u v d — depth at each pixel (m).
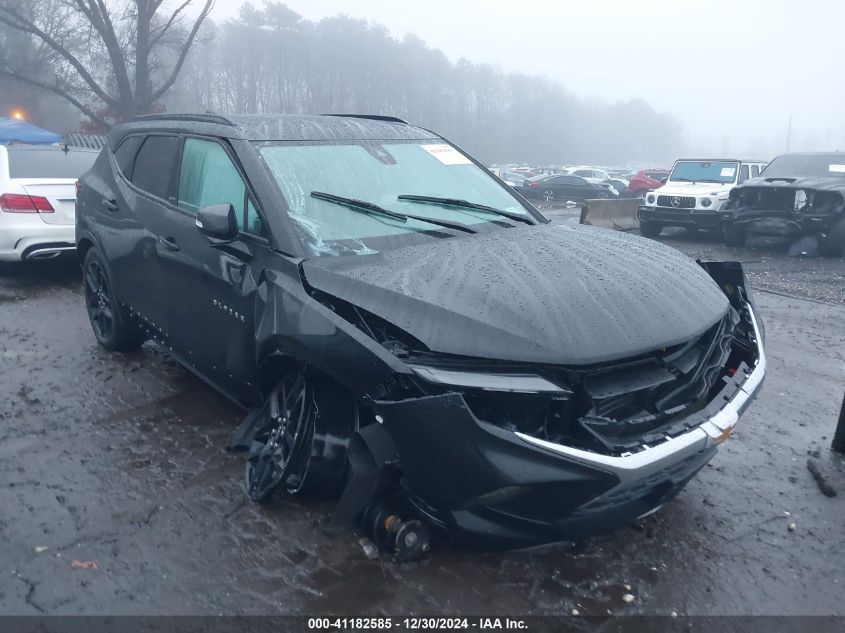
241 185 4.02
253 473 3.86
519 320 2.99
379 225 3.92
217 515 3.69
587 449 2.87
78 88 30.48
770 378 6.08
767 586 3.24
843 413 4.52
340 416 3.47
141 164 5.26
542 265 3.47
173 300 4.60
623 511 3.04
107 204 5.47
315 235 3.74
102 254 5.57
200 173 4.46
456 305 3.08
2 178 8.25
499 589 3.17
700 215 15.16
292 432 3.63
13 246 8.12
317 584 3.18
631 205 18.34
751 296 4.09
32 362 5.90
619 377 3.02
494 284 3.22
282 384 3.80
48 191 8.17
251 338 3.80
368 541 3.46
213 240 4.03
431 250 3.68
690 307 3.38
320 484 3.51
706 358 3.39
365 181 4.26
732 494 4.04
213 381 4.46
